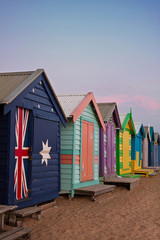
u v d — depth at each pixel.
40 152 9.09
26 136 8.55
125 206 10.98
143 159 28.75
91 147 13.42
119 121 17.98
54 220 8.47
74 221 8.48
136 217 9.28
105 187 12.38
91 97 13.06
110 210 10.16
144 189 15.86
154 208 10.80
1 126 7.78
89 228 7.86
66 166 11.61
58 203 10.87
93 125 13.70
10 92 8.02
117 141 18.97
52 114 9.93
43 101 9.35
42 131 9.25
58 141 10.26
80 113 11.91
